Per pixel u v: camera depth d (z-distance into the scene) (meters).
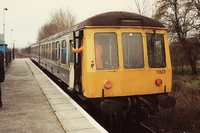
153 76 7.22
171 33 22.00
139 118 7.76
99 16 7.03
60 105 8.09
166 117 10.55
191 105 11.16
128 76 6.98
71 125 6.03
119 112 7.23
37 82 13.86
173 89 15.61
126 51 7.04
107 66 6.89
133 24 7.15
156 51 7.32
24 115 6.93
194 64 25.00
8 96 9.65
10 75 17.83
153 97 7.48
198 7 19.70
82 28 7.15
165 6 21.41
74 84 7.91
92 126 5.95
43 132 5.58
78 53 7.70
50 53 16.48
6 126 5.99
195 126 9.77
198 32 20.97
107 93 6.85
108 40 6.95
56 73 13.83
